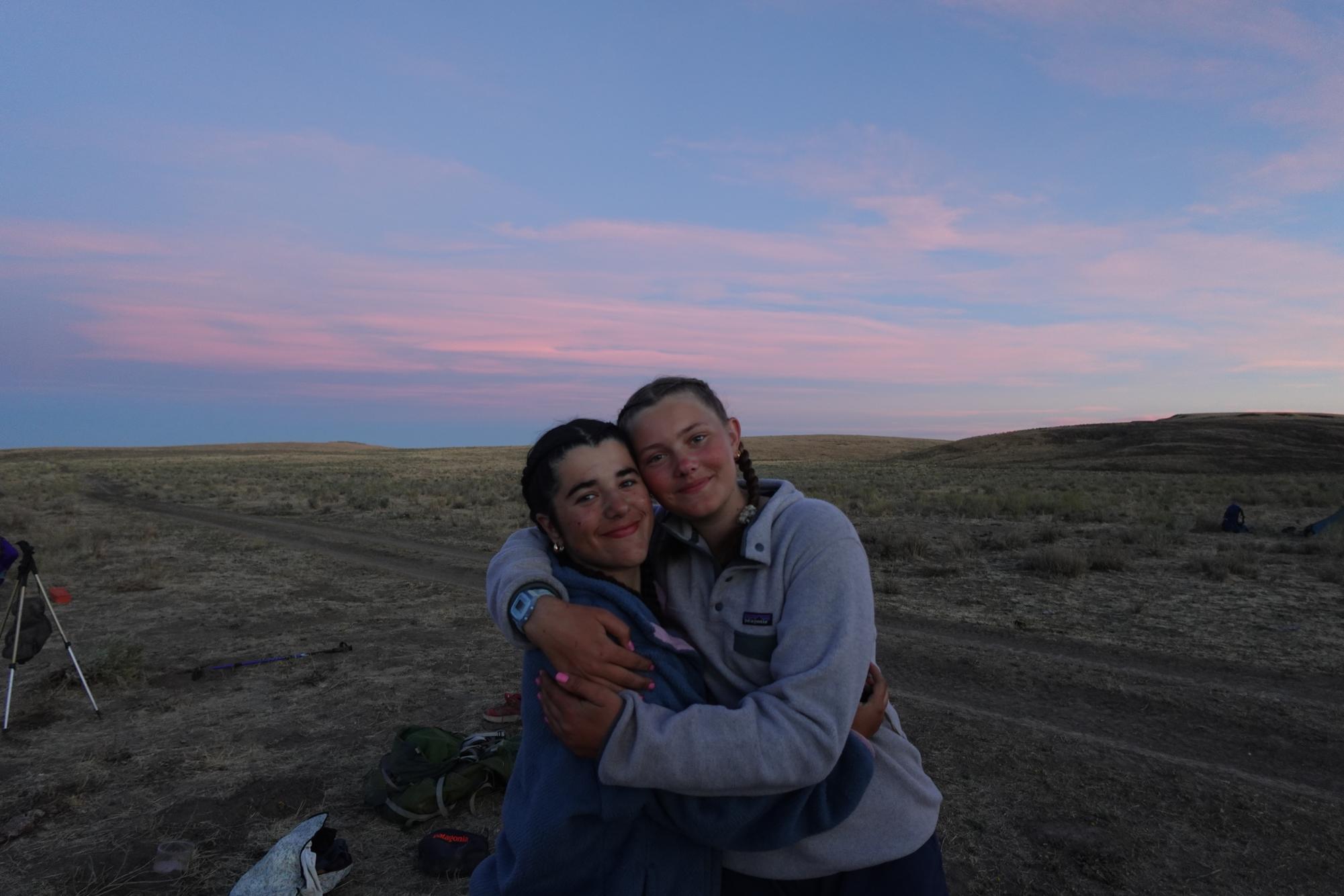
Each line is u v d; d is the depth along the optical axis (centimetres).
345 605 1095
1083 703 673
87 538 1747
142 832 446
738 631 160
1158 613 995
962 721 627
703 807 148
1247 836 445
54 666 788
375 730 605
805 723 139
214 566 1439
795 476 5075
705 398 168
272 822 459
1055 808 479
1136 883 398
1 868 407
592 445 161
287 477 5384
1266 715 638
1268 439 7288
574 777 148
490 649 850
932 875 165
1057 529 1877
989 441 9706
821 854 157
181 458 9794
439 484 4269
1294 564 1366
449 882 396
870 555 1452
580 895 152
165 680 739
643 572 181
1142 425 9088
